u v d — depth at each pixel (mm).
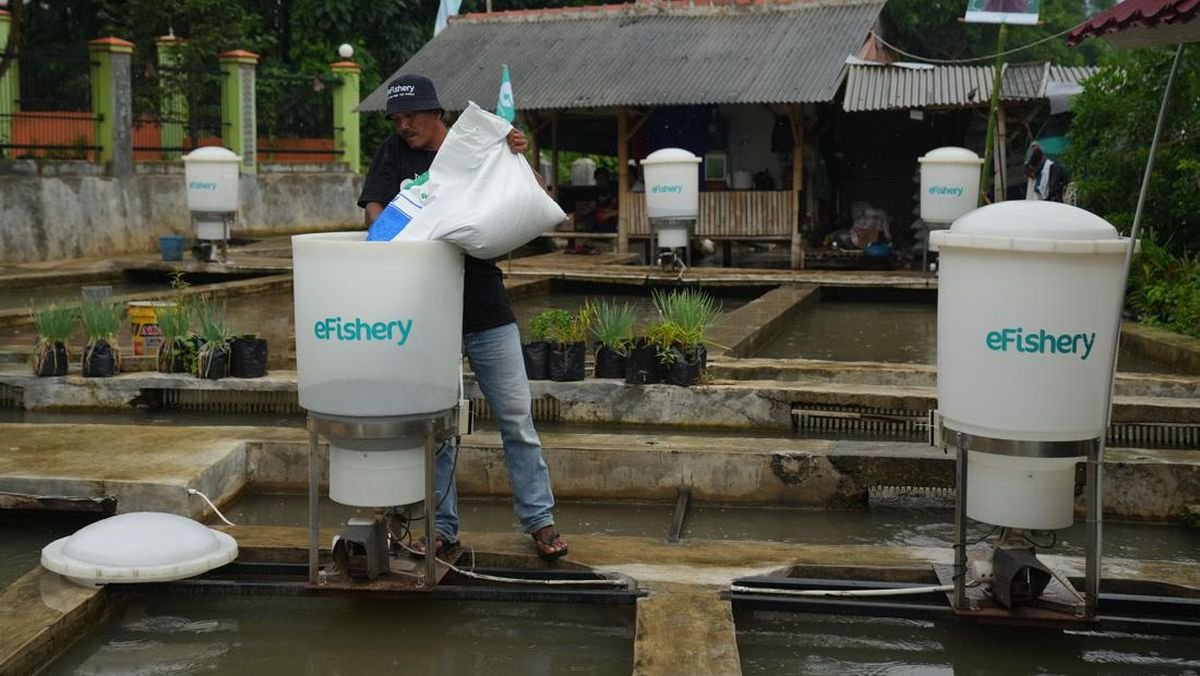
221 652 3781
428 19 26766
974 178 12789
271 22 25594
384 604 4164
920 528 5207
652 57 16172
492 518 5289
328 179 20953
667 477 5523
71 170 15891
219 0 20719
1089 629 3771
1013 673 3668
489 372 4211
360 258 3652
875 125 17219
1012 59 24594
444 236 3732
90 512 5008
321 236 3943
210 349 6992
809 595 3963
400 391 3730
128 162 16797
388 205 4012
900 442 6172
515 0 26281
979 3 12805
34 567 4535
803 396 6504
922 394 6363
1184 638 3889
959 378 3607
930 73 15273
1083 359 3492
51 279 13391
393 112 4125
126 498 4848
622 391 6629
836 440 6047
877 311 12086
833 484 5449
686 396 6578
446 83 16469
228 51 19781
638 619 3729
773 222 15641
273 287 12516
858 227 16719
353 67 21516
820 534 5121
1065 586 3953
